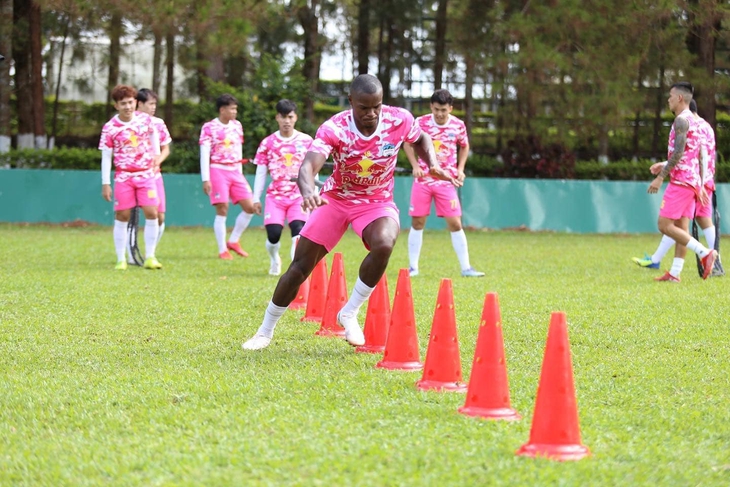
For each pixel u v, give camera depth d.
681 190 16.05
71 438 6.36
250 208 20.30
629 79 32.50
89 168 34.56
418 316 11.97
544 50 30.78
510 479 5.41
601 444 6.20
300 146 16.31
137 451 6.01
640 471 5.62
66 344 9.94
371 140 8.91
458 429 6.49
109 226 31.38
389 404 7.21
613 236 30.73
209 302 13.18
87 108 53.97
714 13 31.11
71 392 7.67
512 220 32.50
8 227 30.02
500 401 6.92
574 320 11.69
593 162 37.91
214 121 19.97
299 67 36.25
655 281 16.27
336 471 5.57
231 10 29.72
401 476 5.44
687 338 10.47
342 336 10.62
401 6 42.56
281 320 11.80
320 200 8.48
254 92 35.50
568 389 5.96
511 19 31.95
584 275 17.42
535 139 36.44
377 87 8.64
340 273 10.84
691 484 5.44
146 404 7.25
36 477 5.54
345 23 48.69
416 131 9.31
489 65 33.34
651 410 7.17
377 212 9.41
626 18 30.50
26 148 34.69
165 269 17.78
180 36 31.05
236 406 7.19
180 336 10.50
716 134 35.84
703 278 16.27
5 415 6.97
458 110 55.47
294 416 6.84
